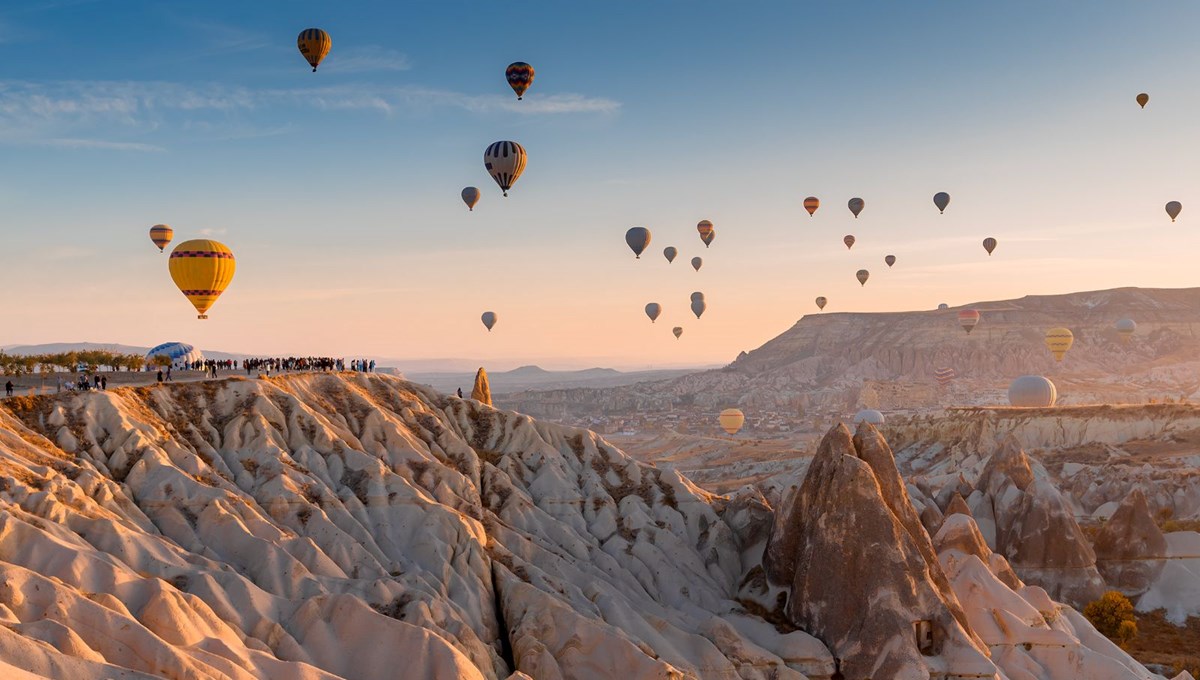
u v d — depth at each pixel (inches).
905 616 2448.3
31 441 2527.1
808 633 2564.0
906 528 2677.2
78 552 2062.0
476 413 3464.6
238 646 2007.9
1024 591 2851.9
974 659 2402.8
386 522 2723.9
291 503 2642.7
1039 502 3476.9
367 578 2504.9
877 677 2400.3
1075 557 3400.6
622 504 3189.0
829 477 2687.0
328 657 2123.5
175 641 1932.8
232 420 2913.4
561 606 2443.4
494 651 2393.0
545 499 3129.9
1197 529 4170.8
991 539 3634.4
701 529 3152.1
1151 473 4805.6
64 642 1704.0
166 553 2278.5
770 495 3467.0
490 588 2625.5
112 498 2425.0
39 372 3703.3
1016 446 3836.1
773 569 2822.3
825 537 2586.1
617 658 2290.8
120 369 3998.5
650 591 2859.3
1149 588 3474.4
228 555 2422.5
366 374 3479.3
